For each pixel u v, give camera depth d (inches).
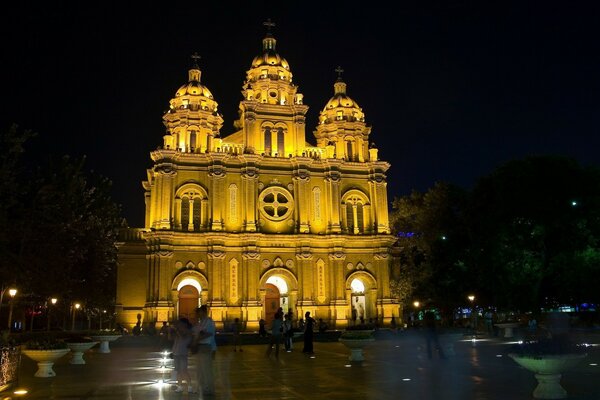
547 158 1792.6
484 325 2320.4
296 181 2677.2
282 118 2758.4
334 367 1054.4
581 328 2033.7
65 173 1843.0
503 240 1780.3
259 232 2541.8
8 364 762.2
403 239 2891.2
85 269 2081.7
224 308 2450.8
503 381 799.1
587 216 1706.4
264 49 2972.4
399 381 821.9
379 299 2669.8
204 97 2711.6
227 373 974.4
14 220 1563.7
